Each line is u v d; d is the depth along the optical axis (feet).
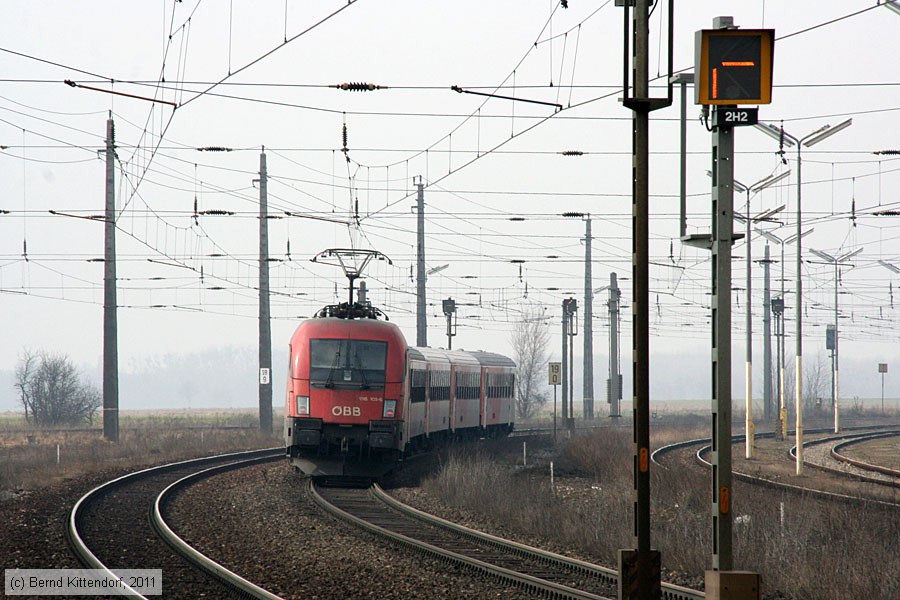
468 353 558.56
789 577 182.19
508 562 204.95
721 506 117.29
